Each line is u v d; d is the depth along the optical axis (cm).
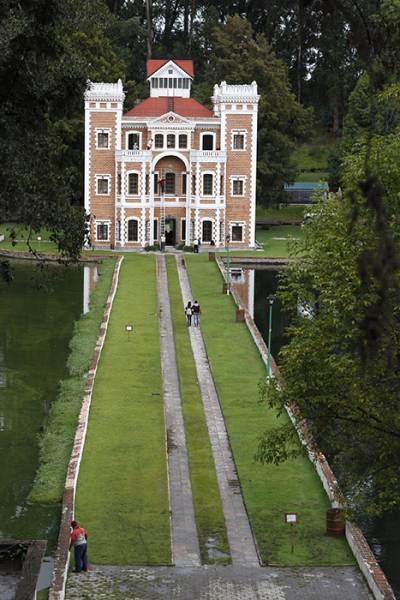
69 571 4150
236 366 7644
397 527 4928
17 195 4322
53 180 4447
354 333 4078
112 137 14225
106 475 5262
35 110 4397
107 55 15938
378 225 2261
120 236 14312
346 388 4250
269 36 19975
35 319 9581
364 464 4328
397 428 4138
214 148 14388
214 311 9906
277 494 5044
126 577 4112
